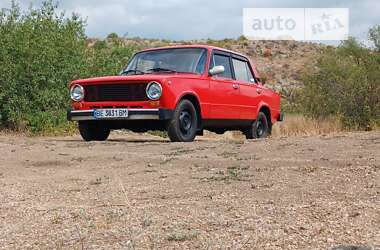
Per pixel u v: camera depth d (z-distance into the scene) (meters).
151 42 44.25
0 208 4.43
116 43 16.56
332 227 3.46
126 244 3.29
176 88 8.80
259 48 47.62
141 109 8.67
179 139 8.89
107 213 4.07
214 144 8.08
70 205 4.45
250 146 7.60
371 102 14.66
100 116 8.95
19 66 12.57
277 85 36.19
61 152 7.62
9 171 6.29
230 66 10.31
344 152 6.58
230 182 5.05
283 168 5.65
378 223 3.52
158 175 5.62
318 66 16.22
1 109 12.58
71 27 14.15
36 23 13.68
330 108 15.27
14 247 3.38
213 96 9.59
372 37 16.28
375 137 8.30
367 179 4.88
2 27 13.23
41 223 3.91
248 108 10.58
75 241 3.42
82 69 13.64
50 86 13.02
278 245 3.16
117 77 9.02
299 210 3.89
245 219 3.71
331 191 4.49
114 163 6.57
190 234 3.40
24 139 10.34
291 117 15.99
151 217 3.87
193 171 5.76
